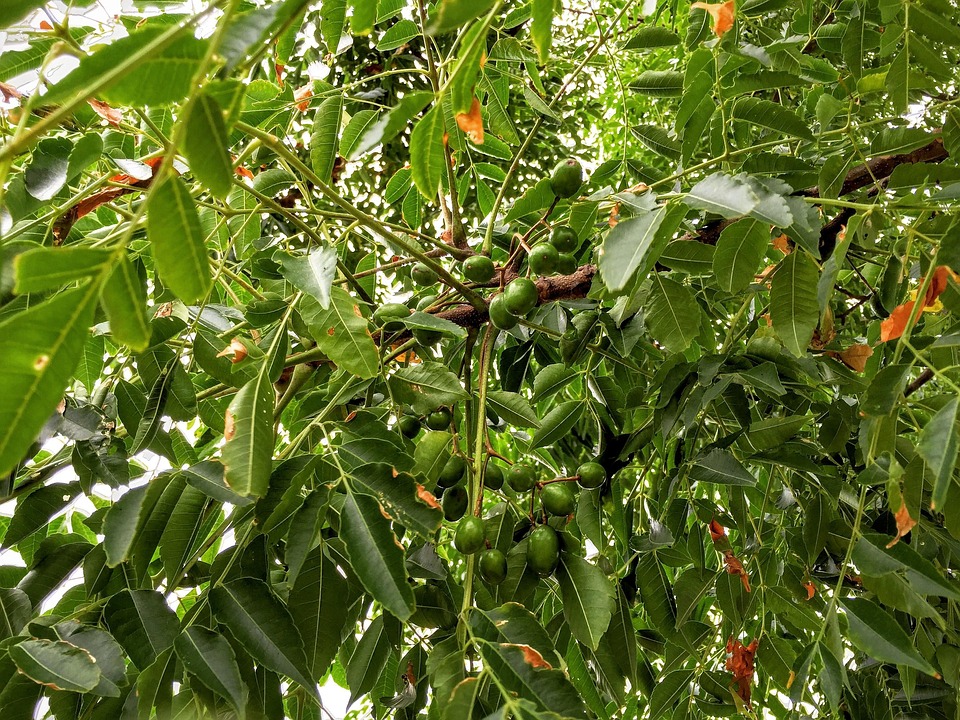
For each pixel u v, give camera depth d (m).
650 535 0.57
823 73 0.61
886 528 0.58
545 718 0.35
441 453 0.49
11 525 0.48
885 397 0.39
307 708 0.57
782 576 0.61
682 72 0.58
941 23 0.47
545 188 0.56
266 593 0.40
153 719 0.43
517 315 0.54
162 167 0.23
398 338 0.59
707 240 0.59
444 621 0.46
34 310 0.20
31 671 0.36
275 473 0.41
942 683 0.60
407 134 0.98
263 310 0.49
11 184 0.38
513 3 0.68
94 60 0.21
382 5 0.57
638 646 0.60
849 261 0.66
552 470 0.80
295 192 0.85
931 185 0.49
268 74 0.65
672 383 0.54
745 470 0.50
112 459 0.47
